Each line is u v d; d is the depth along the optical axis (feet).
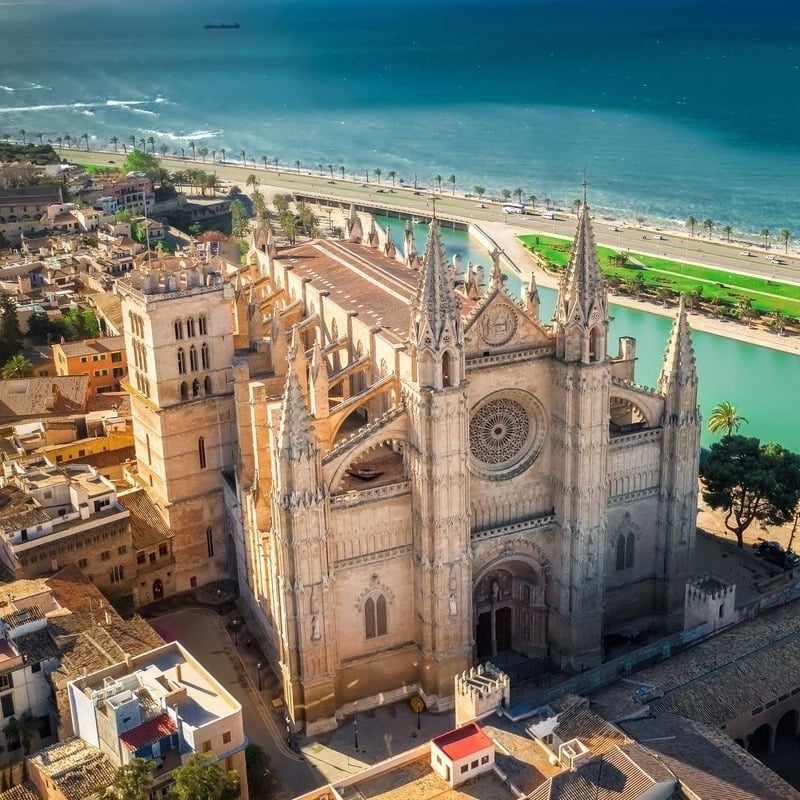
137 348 467.52
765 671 361.92
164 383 454.81
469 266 495.82
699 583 392.47
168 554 471.21
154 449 472.03
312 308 508.53
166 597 474.08
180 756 321.11
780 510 485.15
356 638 391.04
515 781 305.94
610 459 417.69
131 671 349.00
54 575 420.77
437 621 387.55
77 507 443.32
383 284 480.64
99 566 445.37
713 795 291.99
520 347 389.60
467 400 382.22
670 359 419.74
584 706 330.95
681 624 446.19
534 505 408.46
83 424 558.97
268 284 573.74
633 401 417.90
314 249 572.92
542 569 414.62
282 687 405.80
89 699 325.21
